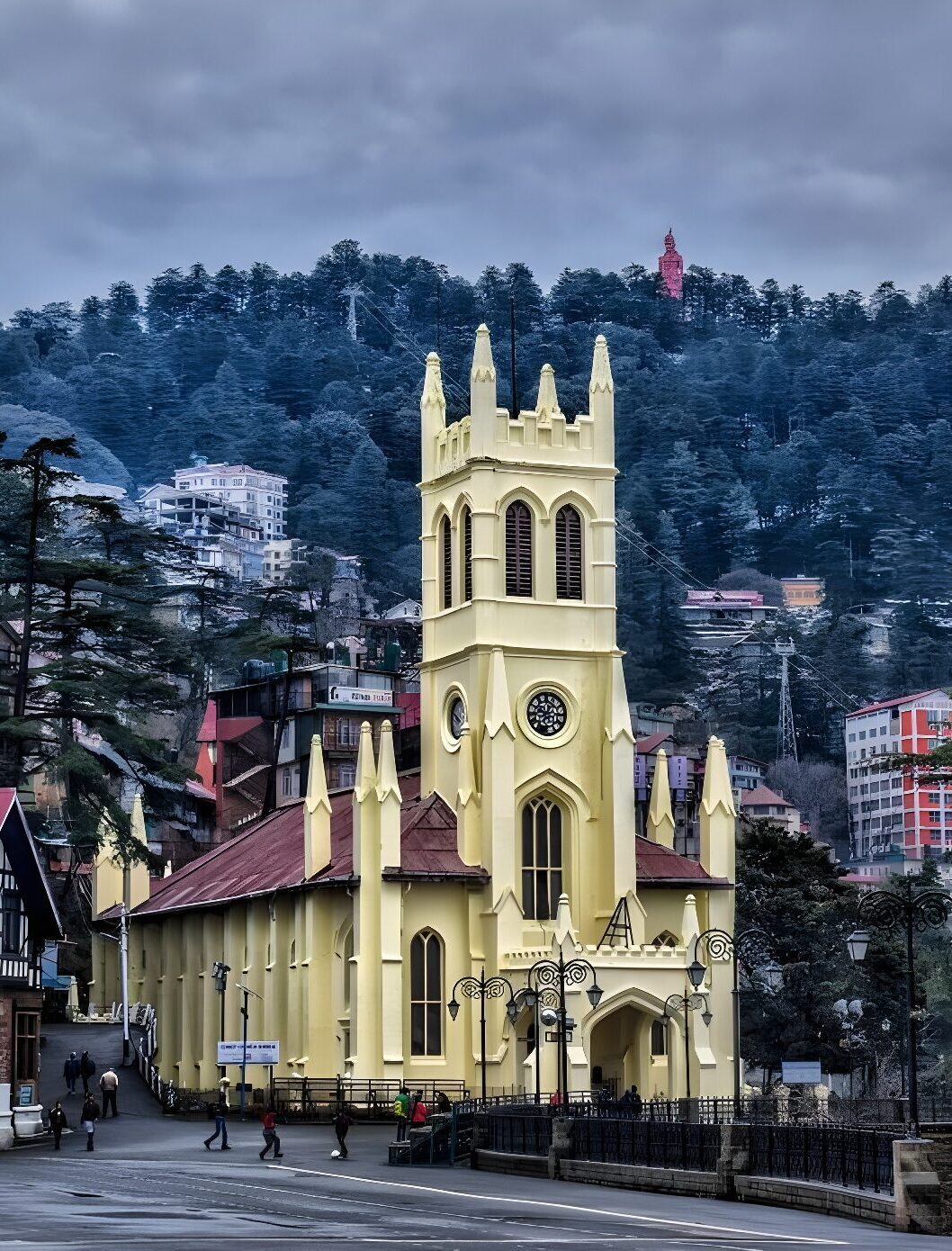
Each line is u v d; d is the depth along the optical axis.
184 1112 126.44
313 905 132.12
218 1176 84.12
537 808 133.12
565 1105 95.25
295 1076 131.38
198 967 151.00
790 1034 159.62
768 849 170.00
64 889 179.75
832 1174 73.75
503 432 136.00
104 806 140.25
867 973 162.62
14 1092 104.44
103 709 144.50
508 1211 71.75
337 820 144.62
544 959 125.06
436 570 140.12
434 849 130.38
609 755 133.25
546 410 137.38
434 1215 69.94
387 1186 81.50
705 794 137.00
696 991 117.94
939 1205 67.06
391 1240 60.59
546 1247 58.97
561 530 136.75
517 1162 89.75
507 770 130.62
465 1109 97.75
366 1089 124.75
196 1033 150.12
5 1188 76.50
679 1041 124.88
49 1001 166.75
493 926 128.50
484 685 133.00
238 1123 119.75
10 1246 56.56
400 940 127.50
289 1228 63.78
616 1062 126.88
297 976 133.50
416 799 138.12
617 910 130.25
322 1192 78.25
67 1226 63.03
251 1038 139.88
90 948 178.62
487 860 129.75
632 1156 84.06
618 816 132.12
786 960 163.00
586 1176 85.31
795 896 163.25
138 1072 140.50
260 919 140.38
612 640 135.88
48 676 149.62
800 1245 61.06
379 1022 126.19
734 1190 77.38
